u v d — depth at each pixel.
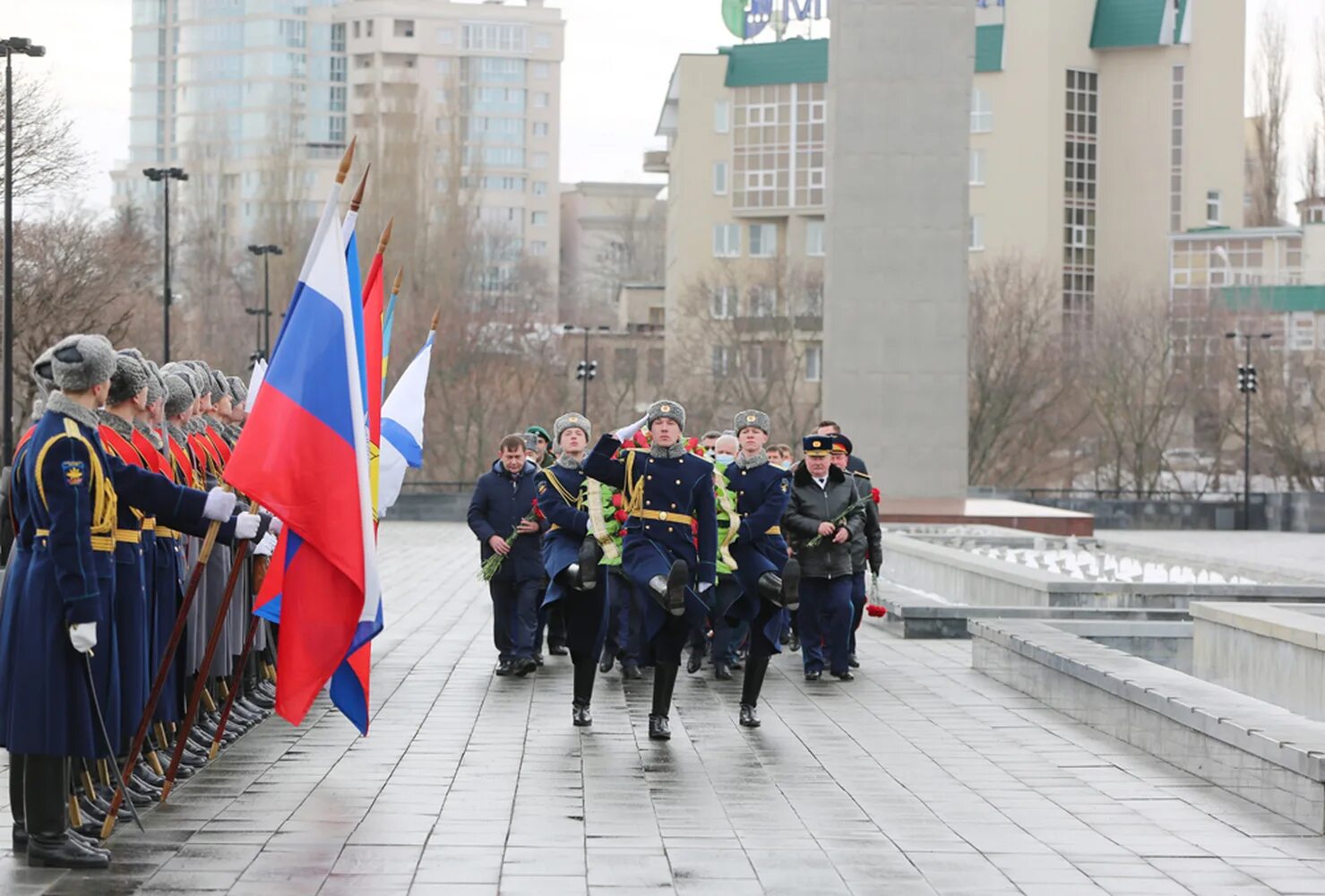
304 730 11.14
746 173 84.56
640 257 143.75
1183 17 84.88
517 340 67.31
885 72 34.41
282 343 8.59
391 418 14.50
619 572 12.00
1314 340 76.19
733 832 8.17
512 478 14.34
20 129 38.47
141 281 56.41
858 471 14.86
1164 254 85.50
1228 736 9.31
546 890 7.00
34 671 7.18
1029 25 84.19
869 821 8.48
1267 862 7.67
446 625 18.64
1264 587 17.33
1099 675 11.45
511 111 138.25
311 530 8.38
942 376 34.59
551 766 9.95
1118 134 85.94
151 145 137.88
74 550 7.08
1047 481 65.25
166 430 9.34
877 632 18.22
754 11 86.12
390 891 6.97
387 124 82.88
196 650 9.87
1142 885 7.23
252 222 109.69
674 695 13.27
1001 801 9.02
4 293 31.59
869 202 34.50
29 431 7.49
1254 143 99.44
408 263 78.75
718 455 15.09
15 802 7.60
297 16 133.00
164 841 7.82
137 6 138.00
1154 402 63.38
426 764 9.95
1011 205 84.44
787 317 67.44
